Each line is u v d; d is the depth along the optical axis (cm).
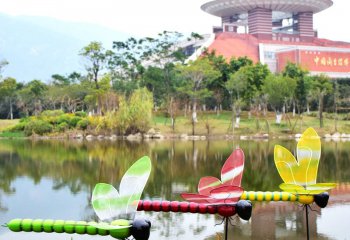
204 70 7594
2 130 7675
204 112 8369
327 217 1750
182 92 7925
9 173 3112
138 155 4200
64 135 7100
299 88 7444
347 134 6781
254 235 1527
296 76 7725
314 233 1545
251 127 7250
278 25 14700
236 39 11850
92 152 4553
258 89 7231
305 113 8281
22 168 3359
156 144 5572
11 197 2277
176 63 9225
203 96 7619
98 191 804
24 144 5816
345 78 9762
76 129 7138
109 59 9256
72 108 9044
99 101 7675
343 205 1955
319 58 10706
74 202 2153
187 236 1524
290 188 941
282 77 7356
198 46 12094
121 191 791
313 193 949
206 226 1644
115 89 8800
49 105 9612
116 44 9519
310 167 953
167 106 7906
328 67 10706
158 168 3250
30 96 9194
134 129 6831
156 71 8800
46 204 2100
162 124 7444
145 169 796
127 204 777
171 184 2556
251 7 12681
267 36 12588
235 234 1544
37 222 812
